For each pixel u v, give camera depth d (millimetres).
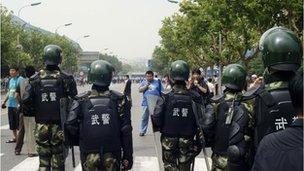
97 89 5422
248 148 4605
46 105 7223
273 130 4121
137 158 10266
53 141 7254
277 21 19766
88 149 5312
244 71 5371
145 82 13914
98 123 5293
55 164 7246
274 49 4121
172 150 6645
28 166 9336
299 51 4168
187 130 6586
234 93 5375
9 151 11000
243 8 20266
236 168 4543
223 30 25188
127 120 5414
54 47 7449
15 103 11578
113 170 5340
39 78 7324
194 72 10367
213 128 5523
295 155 2256
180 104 6578
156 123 6672
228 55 30922
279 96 4137
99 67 5336
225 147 5383
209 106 5586
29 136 10203
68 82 7406
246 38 22922
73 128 5398
